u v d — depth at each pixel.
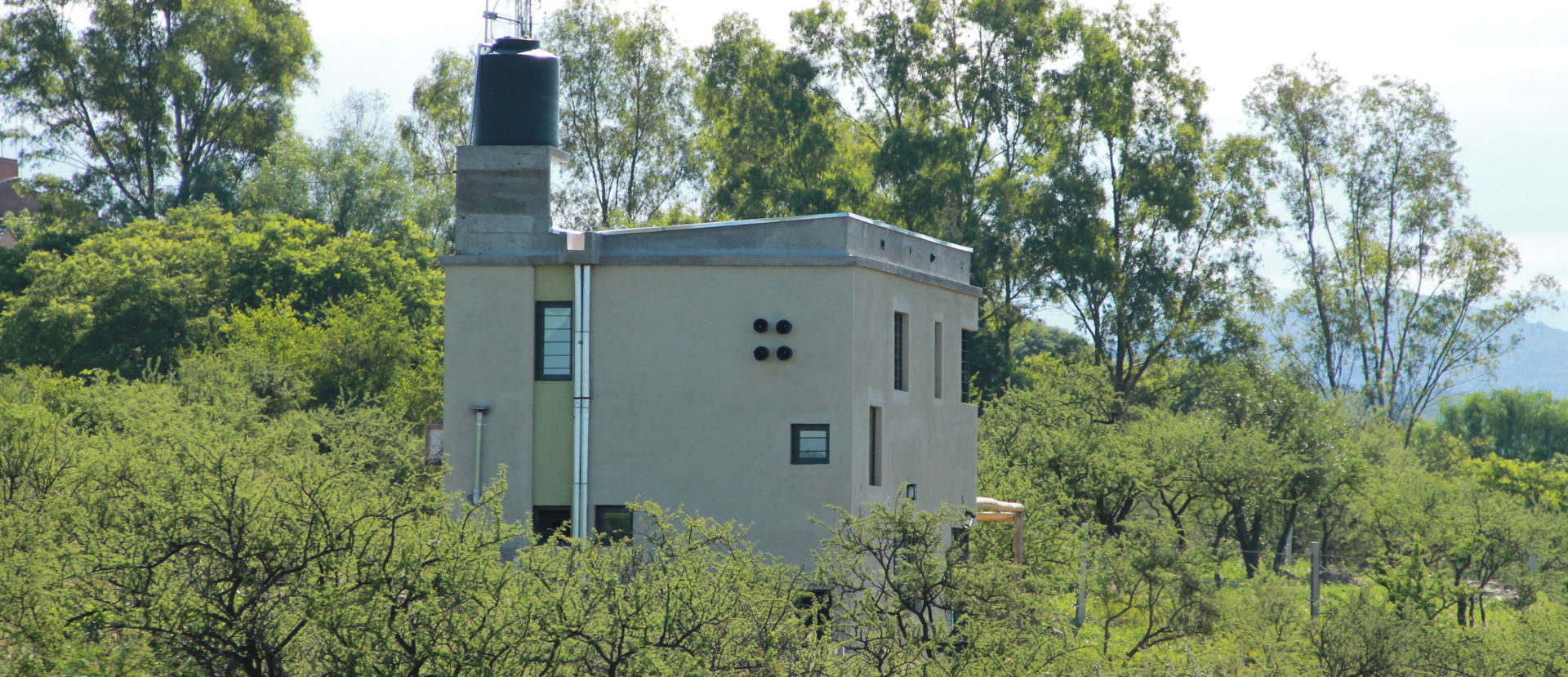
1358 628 82.94
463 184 76.81
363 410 117.94
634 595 43.97
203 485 42.66
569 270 76.25
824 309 75.56
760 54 188.50
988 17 181.50
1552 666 80.69
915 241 86.62
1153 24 189.75
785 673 49.09
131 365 149.25
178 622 39.75
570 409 75.81
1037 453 142.00
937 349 90.38
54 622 41.19
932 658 55.16
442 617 41.44
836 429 74.88
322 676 41.84
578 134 198.25
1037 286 181.75
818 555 66.25
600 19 199.38
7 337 151.25
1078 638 74.25
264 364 130.12
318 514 42.84
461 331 75.88
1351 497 152.00
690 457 74.88
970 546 69.75
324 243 181.25
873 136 190.62
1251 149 191.88
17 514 53.34
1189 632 92.50
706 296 75.56
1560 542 130.62
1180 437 141.38
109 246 169.00
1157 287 184.50
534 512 75.38
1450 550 131.62
